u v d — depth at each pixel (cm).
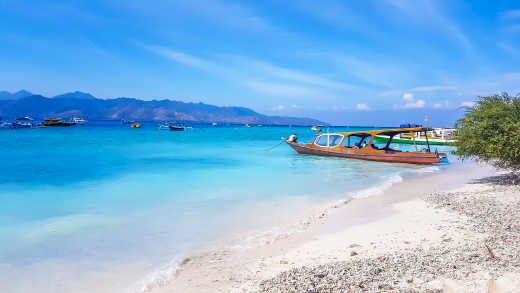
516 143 1138
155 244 730
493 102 1381
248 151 3419
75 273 590
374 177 1705
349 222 868
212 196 1243
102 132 9044
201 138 6481
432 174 1805
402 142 4275
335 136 2691
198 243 732
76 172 1895
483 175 1720
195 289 512
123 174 1823
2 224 888
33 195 1272
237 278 543
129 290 522
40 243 741
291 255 644
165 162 2403
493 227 737
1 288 534
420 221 841
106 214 988
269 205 1092
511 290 425
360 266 541
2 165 2234
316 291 456
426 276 486
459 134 1381
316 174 1827
